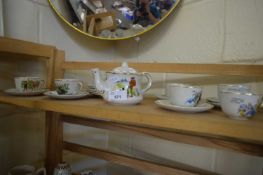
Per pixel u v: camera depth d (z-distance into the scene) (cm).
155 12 73
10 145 69
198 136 51
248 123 32
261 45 54
